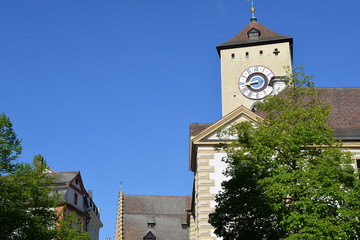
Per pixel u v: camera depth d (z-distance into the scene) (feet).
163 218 301.02
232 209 84.74
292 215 77.46
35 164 120.67
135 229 291.38
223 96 179.63
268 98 91.20
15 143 98.99
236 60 183.42
